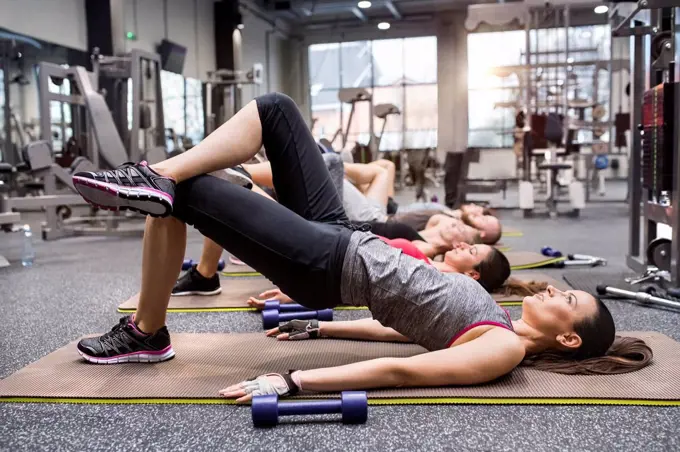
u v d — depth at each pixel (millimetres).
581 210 7832
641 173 3486
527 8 7359
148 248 1672
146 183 1450
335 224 1653
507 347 1505
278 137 1665
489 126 14570
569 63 7328
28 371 1705
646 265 3180
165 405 1491
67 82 8078
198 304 2613
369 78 15336
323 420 1391
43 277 3576
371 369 1475
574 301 1652
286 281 1562
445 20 14367
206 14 12000
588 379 1591
